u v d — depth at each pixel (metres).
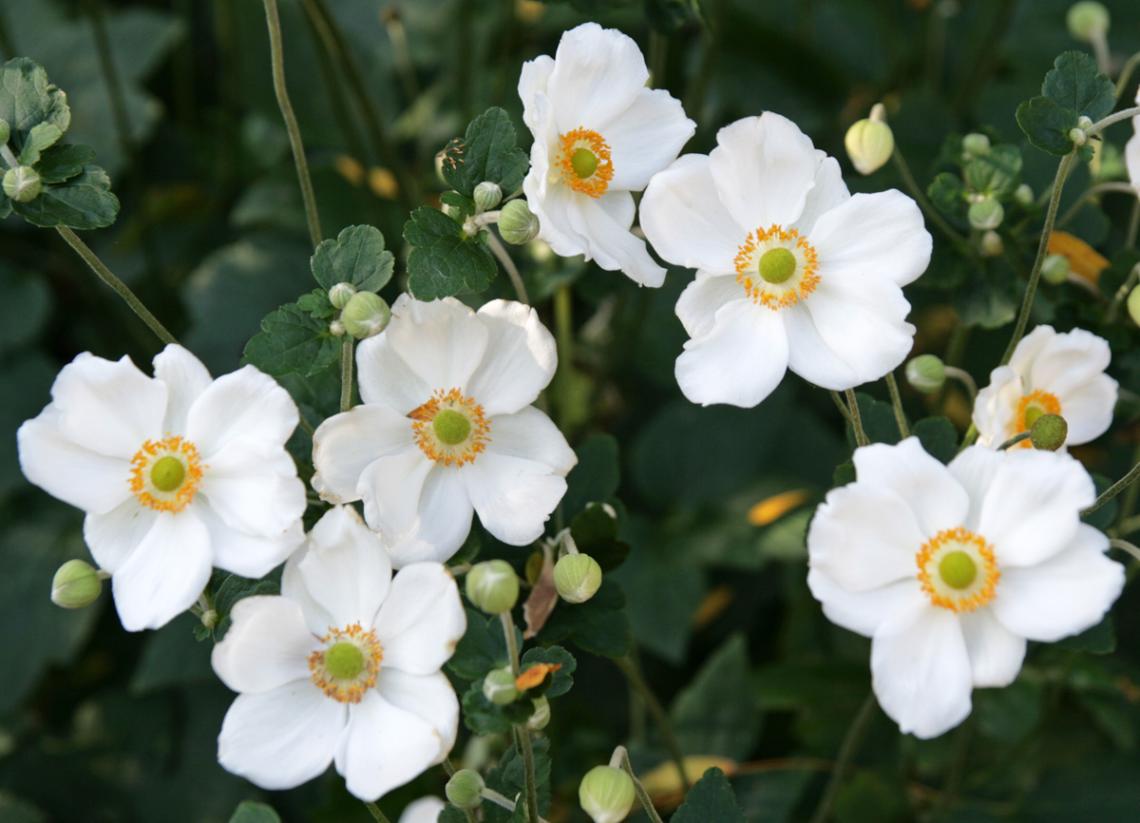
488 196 0.74
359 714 0.73
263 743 0.72
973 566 0.72
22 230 1.11
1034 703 0.92
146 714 1.00
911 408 0.92
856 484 0.72
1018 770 0.95
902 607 0.72
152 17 1.14
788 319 0.75
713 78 1.05
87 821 0.98
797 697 0.95
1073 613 0.71
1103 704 0.94
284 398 0.73
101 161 1.08
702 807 0.73
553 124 0.76
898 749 0.95
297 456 0.78
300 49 1.07
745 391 0.75
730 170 0.75
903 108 0.97
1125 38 1.05
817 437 1.00
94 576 0.74
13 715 1.00
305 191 0.79
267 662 0.72
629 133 0.77
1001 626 0.72
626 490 1.02
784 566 1.02
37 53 1.13
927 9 1.06
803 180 0.75
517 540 0.75
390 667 0.73
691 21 0.98
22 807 0.95
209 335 1.02
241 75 1.07
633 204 0.77
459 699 0.77
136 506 0.74
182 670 0.95
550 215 0.75
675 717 0.95
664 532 0.99
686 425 1.01
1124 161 0.87
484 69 1.09
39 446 0.73
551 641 0.77
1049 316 0.84
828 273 0.75
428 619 0.72
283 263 1.03
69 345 1.11
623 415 1.05
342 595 0.73
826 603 0.72
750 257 0.75
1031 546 0.72
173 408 0.74
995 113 0.98
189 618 0.96
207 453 0.73
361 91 0.93
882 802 0.92
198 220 1.12
